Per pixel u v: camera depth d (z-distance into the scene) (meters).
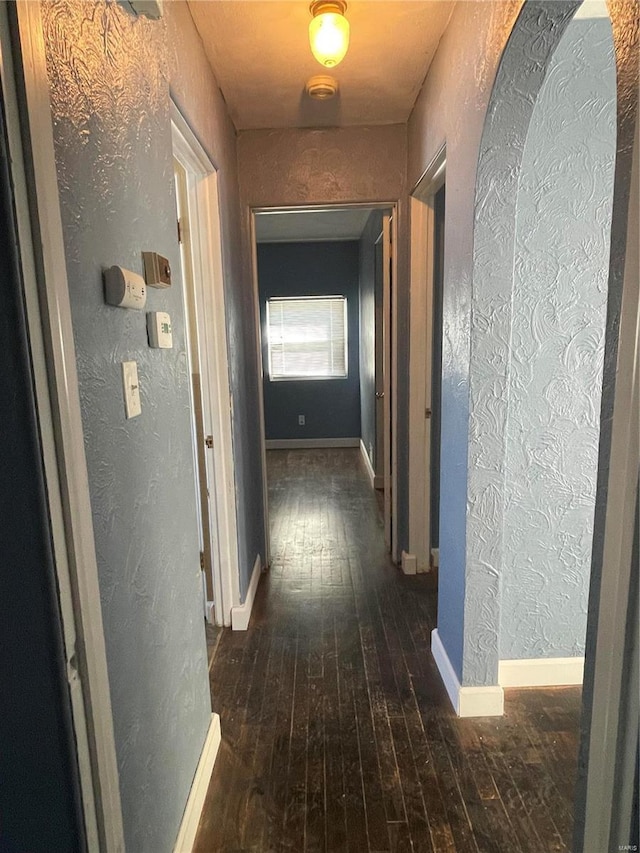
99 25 0.95
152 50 1.28
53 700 0.77
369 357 5.10
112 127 1.01
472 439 1.69
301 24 1.77
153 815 1.16
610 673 0.83
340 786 1.57
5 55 0.65
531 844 1.38
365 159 2.69
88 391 0.87
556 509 1.90
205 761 1.58
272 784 1.58
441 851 1.37
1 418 0.70
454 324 1.83
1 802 0.80
